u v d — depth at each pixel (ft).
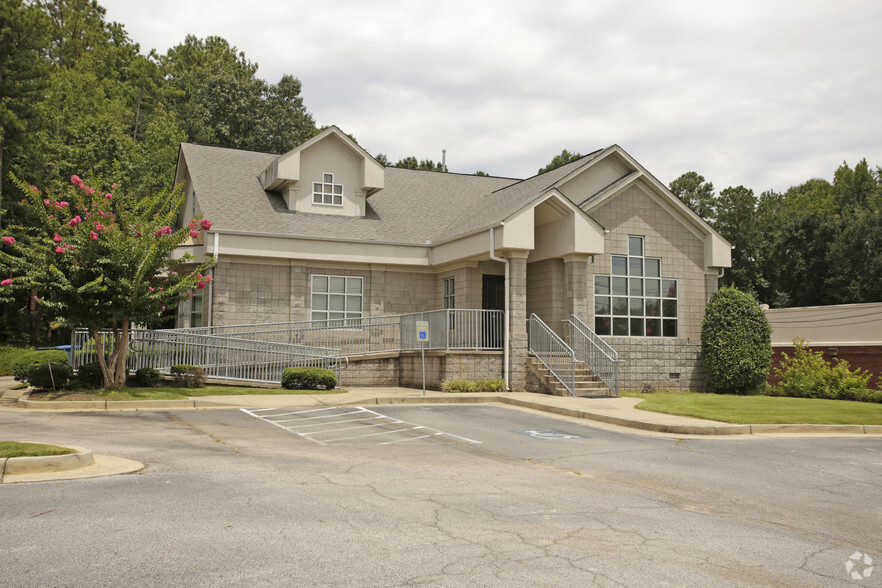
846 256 170.30
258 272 75.00
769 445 43.62
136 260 54.08
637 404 58.54
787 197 251.39
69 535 20.01
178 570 17.44
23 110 112.57
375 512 23.88
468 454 37.45
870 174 226.38
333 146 84.07
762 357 76.02
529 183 85.97
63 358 62.03
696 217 82.69
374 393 64.75
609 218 79.36
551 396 65.51
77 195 54.34
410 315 75.15
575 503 26.81
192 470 29.78
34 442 33.35
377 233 81.76
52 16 189.57
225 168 86.48
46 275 52.26
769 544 22.35
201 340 65.41
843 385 70.03
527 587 17.21
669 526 24.02
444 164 122.31
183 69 202.39
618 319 78.64
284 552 19.13
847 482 33.27
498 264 80.59
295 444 38.42
